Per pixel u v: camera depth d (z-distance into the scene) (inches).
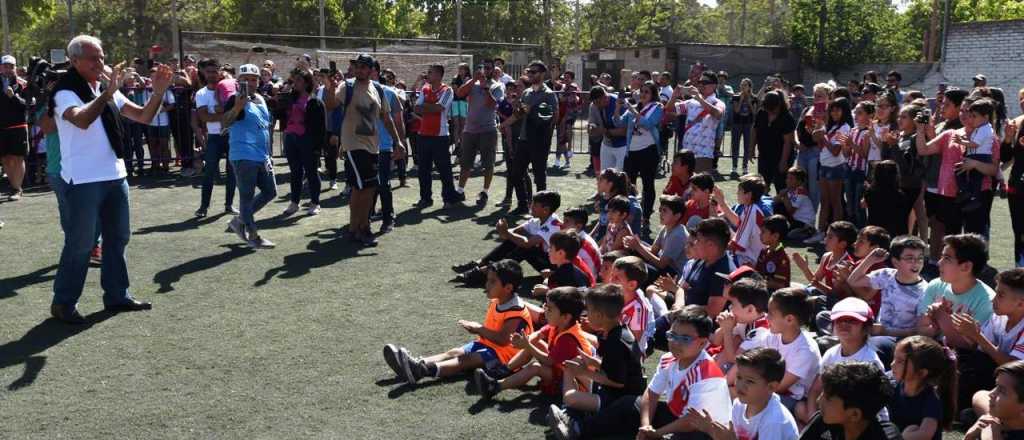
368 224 361.4
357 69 350.3
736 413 156.1
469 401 195.5
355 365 217.8
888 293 215.6
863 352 171.3
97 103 231.3
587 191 515.8
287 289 289.4
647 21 2356.1
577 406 178.2
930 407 156.7
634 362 180.5
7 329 243.1
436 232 388.2
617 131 424.5
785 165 420.8
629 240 274.1
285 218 418.3
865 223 367.9
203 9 2309.3
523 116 426.6
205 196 420.8
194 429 179.2
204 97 358.6
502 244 305.4
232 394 198.2
